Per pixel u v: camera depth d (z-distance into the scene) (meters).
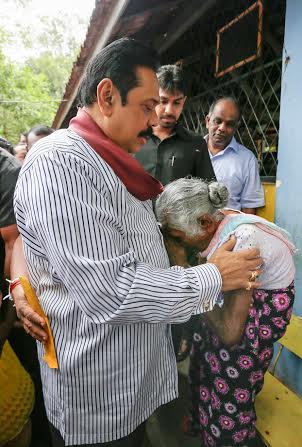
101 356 1.03
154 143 2.03
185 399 1.83
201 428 1.55
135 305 0.89
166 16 3.06
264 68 2.52
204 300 0.97
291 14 1.87
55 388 1.12
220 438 1.43
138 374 1.09
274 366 1.96
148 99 0.96
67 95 5.04
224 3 2.88
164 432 1.81
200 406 1.52
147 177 1.07
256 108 2.70
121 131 1.00
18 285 1.34
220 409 1.41
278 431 1.46
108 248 0.90
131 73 0.92
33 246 1.00
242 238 1.18
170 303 0.91
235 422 1.39
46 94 17.00
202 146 2.05
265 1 2.38
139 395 1.11
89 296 0.89
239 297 1.18
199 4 2.53
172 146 1.99
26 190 0.91
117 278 0.89
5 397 1.58
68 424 1.10
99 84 0.94
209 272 0.97
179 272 0.96
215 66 3.16
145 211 1.10
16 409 1.62
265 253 1.22
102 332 1.00
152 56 0.97
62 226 0.87
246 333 1.32
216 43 3.06
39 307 1.15
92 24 2.69
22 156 3.49
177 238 1.23
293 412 1.58
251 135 2.85
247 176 2.41
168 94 1.89
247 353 1.33
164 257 1.14
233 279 1.01
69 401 1.08
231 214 1.28
